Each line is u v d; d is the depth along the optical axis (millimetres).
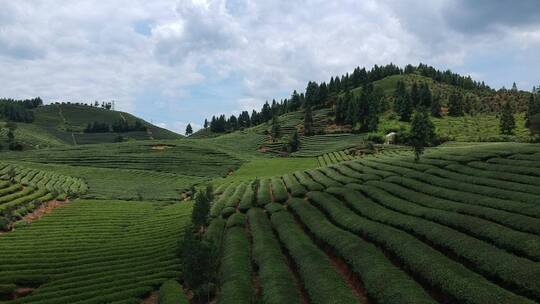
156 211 98562
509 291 32781
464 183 64188
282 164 161625
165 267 55594
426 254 39969
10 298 48875
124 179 143750
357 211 62250
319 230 55000
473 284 32562
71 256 61469
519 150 78188
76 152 183750
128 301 44656
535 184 58625
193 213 66000
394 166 87875
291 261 49406
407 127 179125
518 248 38375
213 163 169875
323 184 85625
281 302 36531
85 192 121500
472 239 41281
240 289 41250
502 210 49250
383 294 35094
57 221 86188
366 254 43406
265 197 84812
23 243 68750
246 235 63000
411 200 61906
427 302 31625
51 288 49188
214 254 43875
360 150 154625
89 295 46406
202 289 44781
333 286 38188
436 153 93000
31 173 129500
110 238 73688
